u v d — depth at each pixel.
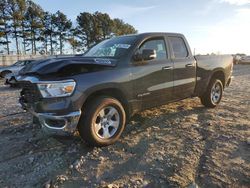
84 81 4.01
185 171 3.55
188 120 5.69
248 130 5.00
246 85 11.87
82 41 67.12
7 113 7.10
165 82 5.25
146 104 5.01
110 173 3.60
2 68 19.62
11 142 4.75
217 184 3.24
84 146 4.43
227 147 4.26
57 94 3.83
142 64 4.82
